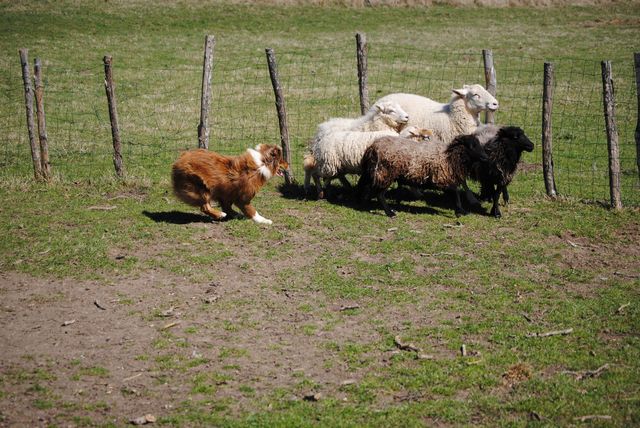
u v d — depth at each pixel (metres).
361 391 6.28
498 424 5.80
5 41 27.20
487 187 11.52
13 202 11.38
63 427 5.68
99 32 30.16
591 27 34.09
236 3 36.84
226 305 7.97
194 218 10.81
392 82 22.39
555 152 15.14
